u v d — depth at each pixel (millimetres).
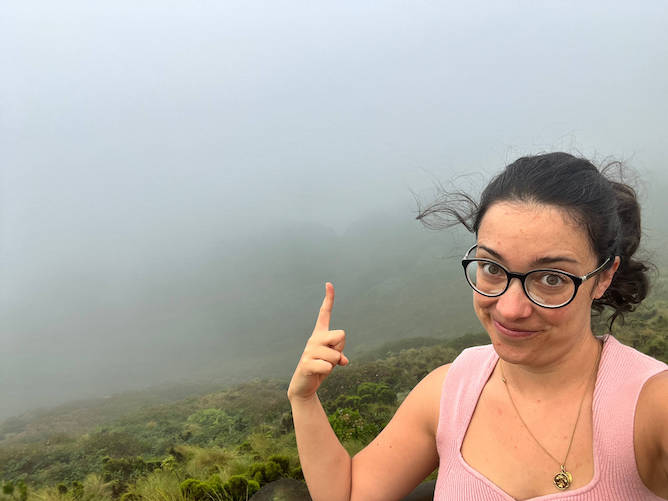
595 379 1127
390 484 1419
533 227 972
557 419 1120
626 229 1149
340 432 8008
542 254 971
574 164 1029
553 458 1098
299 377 1389
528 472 1118
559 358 1097
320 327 1403
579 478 1062
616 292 1227
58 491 6848
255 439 9297
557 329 1018
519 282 1003
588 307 1062
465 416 1261
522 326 1021
